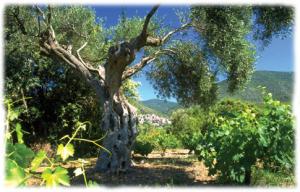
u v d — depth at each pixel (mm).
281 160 6570
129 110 11539
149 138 22516
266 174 6598
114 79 10836
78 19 14297
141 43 10594
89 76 11406
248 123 7023
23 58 14008
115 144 10656
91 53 15047
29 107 14758
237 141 6730
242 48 11969
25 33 11906
